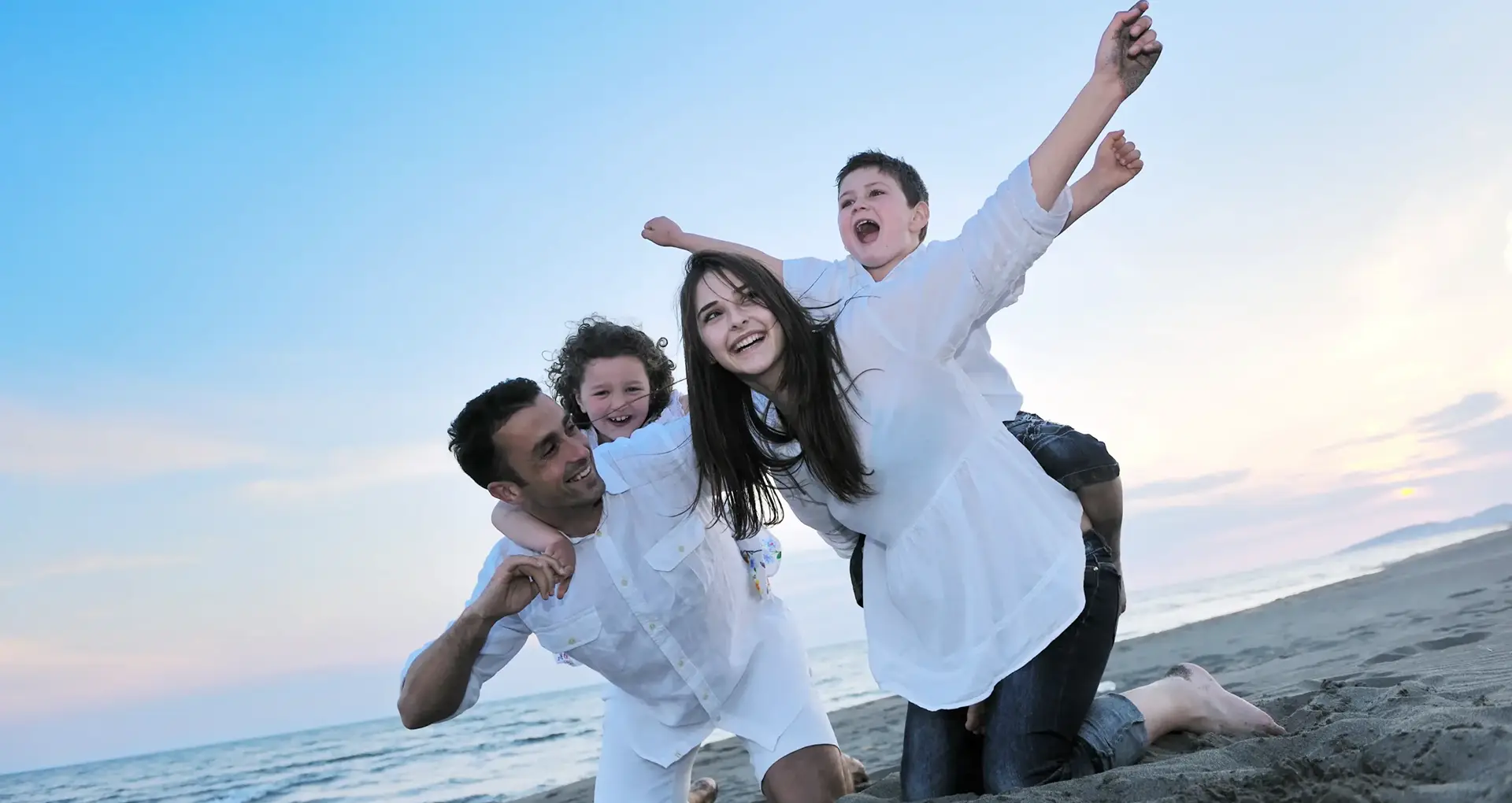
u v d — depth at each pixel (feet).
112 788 52.06
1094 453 8.44
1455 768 5.71
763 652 9.78
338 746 50.26
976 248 7.61
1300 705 9.97
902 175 12.26
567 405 11.26
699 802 11.88
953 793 8.76
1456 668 10.89
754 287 7.75
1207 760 7.72
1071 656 8.23
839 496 8.26
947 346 7.78
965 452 8.07
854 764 11.39
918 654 8.53
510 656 9.37
